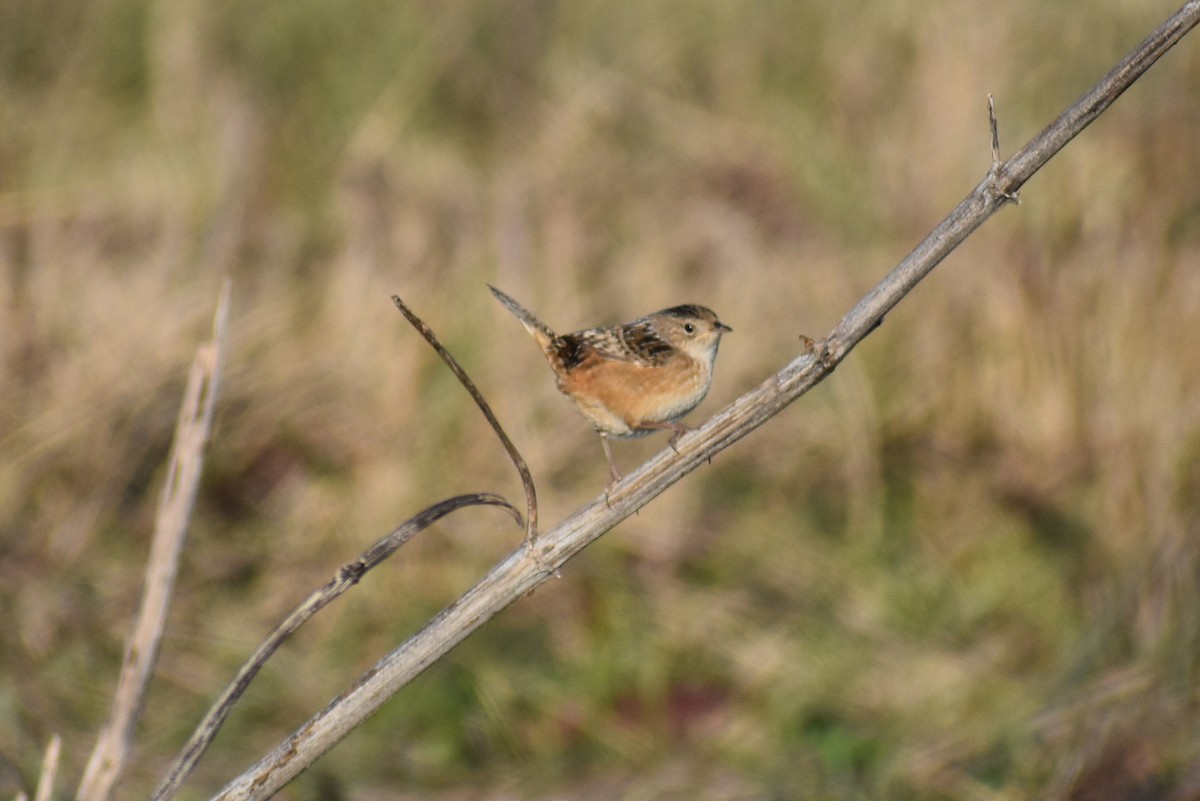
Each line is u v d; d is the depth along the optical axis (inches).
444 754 448.5
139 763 431.5
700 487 568.7
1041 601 508.7
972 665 474.0
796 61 882.1
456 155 811.4
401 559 522.6
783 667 481.1
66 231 690.8
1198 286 591.2
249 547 530.6
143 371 577.0
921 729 448.8
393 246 673.0
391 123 805.2
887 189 684.7
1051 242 611.2
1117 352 574.6
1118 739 423.8
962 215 241.0
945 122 682.2
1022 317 594.6
